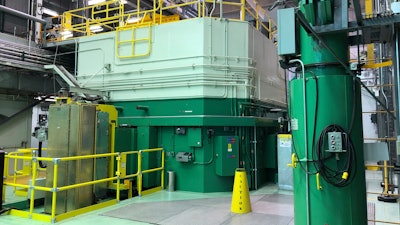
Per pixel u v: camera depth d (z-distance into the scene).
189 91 7.58
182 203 6.24
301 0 3.71
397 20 3.06
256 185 7.72
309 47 3.59
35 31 10.43
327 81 3.44
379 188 8.11
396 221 5.19
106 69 8.62
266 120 8.30
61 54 9.76
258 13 10.05
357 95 3.49
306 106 3.54
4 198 5.91
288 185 7.59
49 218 5.00
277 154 8.43
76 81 8.85
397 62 3.26
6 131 9.54
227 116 7.38
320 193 3.44
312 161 3.46
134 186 7.26
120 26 8.59
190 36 7.65
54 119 5.75
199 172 7.36
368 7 6.77
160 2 8.20
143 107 7.93
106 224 4.91
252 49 8.02
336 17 3.26
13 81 9.22
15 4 10.05
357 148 3.45
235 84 7.57
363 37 3.63
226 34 7.64
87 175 5.81
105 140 6.46
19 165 9.79
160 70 7.93
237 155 7.37
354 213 3.38
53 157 5.64
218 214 5.45
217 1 7.88
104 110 6.82
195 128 7.35
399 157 3.29
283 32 3.44
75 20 12.78
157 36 8.03
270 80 9.41
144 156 7.57
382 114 8.30
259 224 4.90
